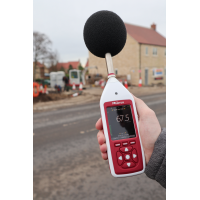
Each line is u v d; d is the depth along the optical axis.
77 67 76.00
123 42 1.30
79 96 13.55
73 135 5.18
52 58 25.39
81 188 2.82
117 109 1.35
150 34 27.91
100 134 1.49
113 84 1.36
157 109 8.15
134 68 23.48
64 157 3.85
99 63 26.34
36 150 4.25
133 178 3.04
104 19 1.23
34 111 8.92
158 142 1.26
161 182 1.21
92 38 1.26
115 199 2.55
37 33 23.08
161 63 26.16
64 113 8.22
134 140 1.32
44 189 2.83
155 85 23.17
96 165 3.48
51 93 14.73
